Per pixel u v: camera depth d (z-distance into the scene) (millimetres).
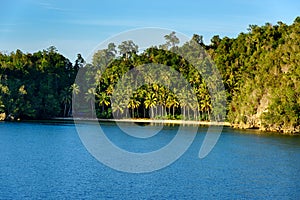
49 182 53562
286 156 78562
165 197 48000
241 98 129875
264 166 68125
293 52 121750
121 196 47844
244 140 101562
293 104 114438
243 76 139250
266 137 107438
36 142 93438
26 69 157625
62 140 96938
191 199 47500
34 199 46188
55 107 155125
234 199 47781
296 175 61062
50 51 172500
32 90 152250
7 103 143875
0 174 58000
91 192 49312
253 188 52844
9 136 103812
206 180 56844
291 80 116750
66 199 46312
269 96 120312
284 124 116188
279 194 50219
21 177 56344
